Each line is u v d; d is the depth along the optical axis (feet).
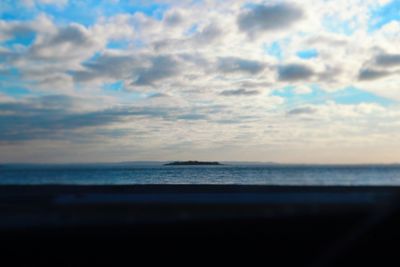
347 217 41.75
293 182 161.99
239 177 237.66
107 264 38.91
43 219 44.78
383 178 198.18
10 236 40.27
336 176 231.09
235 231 41.11
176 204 47.11
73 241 39.86
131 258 38.99
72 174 314.14
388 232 39.75
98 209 47.67
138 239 40.11
